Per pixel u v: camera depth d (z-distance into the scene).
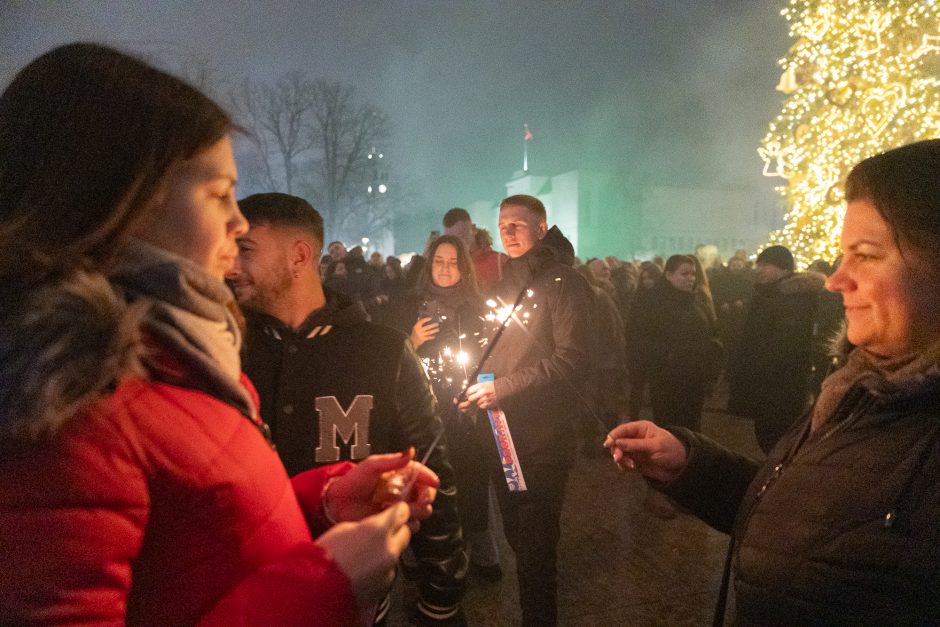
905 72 7.84
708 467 1.50
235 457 0.82
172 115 0.84
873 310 1.06
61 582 0.67
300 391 1.71
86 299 0.73
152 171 0.82
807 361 4.24
